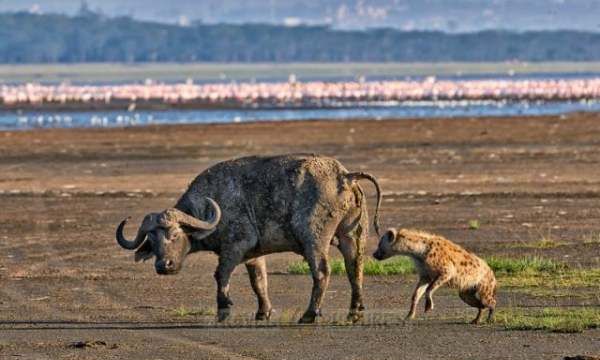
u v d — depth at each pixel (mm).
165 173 74062
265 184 31281
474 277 29641
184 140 100062
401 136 101250
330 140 98188
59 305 34344
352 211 31344
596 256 41938
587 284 35719
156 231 30859
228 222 31312
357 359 26188
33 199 61844
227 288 31531
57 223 53188
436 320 30359
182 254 30953
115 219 54312
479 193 61594
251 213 31281
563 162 77312
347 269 31531
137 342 28531
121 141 99875
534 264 38969
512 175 70125
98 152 89688
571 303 32594
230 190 31375
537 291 34594
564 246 44469
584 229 49188
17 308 33906
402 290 35562
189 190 31703
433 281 29656
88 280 38625
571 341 27422
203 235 30953
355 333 28984
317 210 30953
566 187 63875
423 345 27344
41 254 44594
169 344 28219
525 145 91125
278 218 31188
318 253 30984
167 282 38062
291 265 39875
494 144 92562
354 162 79125
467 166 75438
